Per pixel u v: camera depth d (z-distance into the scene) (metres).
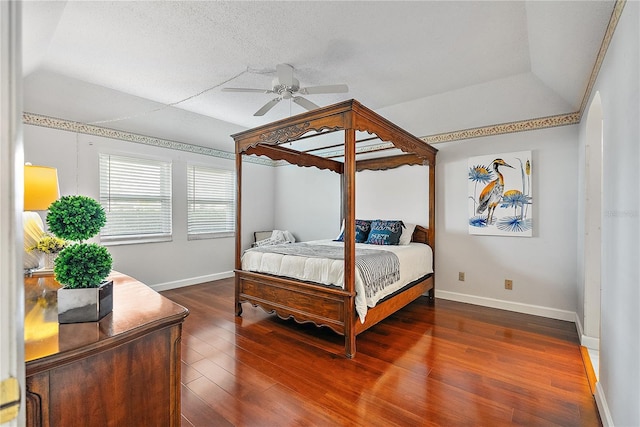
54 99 3.30
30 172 1.96
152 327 1.11
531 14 2.04
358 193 4.99
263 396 1.96
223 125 4.71
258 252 3.42
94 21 2.20
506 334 2.95
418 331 3.03
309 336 2.91
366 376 2.20
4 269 0.53
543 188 3.45
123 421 1.05
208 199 5.14
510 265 3.66
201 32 2.34
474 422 1.71
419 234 4.29
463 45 2.52
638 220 1.26
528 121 3.53
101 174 3.91
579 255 3.09
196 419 1.74
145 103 3.77
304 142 5.40
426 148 3.86
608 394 1.67
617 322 1.53
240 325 3.21
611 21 1.64
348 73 3.03
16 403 0.54
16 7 0.54
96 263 1.13
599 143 2.71
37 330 1.03
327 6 2.05
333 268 2.75
